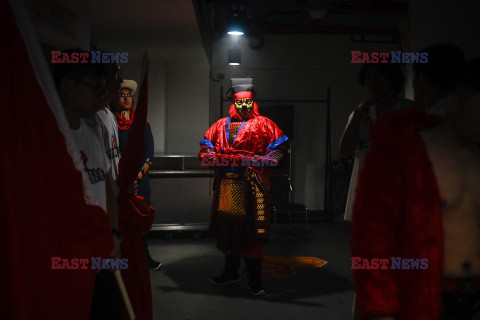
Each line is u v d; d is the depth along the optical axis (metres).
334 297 3.63
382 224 1.16
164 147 6.54
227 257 3.91
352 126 2.38
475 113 1.19
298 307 3.40
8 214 1.19
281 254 5.05
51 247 1.35
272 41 7.33
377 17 6.68
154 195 5.71
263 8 6.32
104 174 1.85
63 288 1.40
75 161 1.41
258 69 7.34
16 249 1.20
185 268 4.48
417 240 1.13
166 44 5.58
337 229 6.50
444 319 1.23
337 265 4.60
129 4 3.96
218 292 3.74
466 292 1.23
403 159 1.16
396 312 1.13
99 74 1.62
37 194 1.30
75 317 1.45
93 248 1.49
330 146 7.43
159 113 6.50
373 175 1.19
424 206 1.13
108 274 1.78
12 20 1.22
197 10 4.41
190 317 3.20
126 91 4.13
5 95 1.20
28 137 1.27
